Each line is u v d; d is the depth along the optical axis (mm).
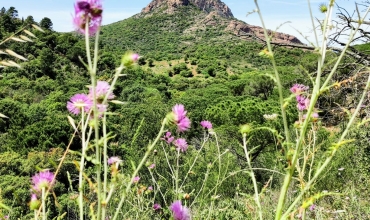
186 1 150625
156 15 143125
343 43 4637
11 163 10758
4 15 58875
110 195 881
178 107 1050
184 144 2914
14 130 22109
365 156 5230
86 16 846
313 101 1159
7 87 43062
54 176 1132
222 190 5809
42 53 52156
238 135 10523
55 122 19609
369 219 3117
